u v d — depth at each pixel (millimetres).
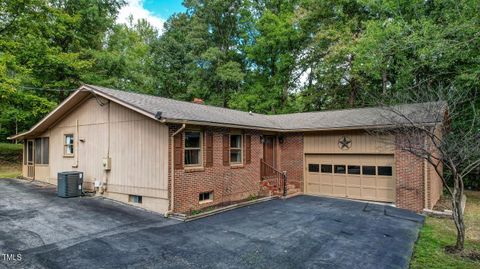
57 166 14766
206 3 30906
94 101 12867
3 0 17672
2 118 22281
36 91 22578
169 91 33812
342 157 14938
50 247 6867
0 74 16266
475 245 7879
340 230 8875
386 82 21688
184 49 33000
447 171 17797
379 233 8664
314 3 23672
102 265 6027
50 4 22766
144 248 7043
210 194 12164
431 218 10836
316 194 15703
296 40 26688
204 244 7449
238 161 14016
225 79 27969
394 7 17812
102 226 8625
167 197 10234
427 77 15180
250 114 18297
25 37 19609
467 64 14734
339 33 21656
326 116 17188
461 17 12500
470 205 13562
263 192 14922
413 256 6988
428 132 7535
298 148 16359
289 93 29500
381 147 13336
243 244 7504
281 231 8672
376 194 13781
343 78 23672
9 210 9883
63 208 10375
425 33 13086
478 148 7777
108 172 12203
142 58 34781
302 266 6242
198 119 10961
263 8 30281
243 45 31594
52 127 15180
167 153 10328
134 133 11328
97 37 26234
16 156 24781
